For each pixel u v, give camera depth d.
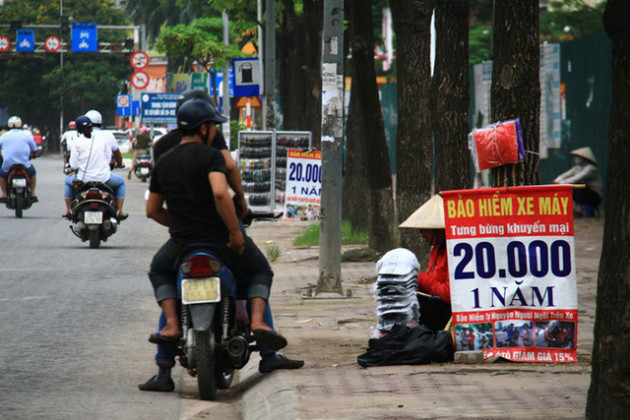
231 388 13.89
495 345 13.89
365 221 36.44
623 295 9.55
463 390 12.22
